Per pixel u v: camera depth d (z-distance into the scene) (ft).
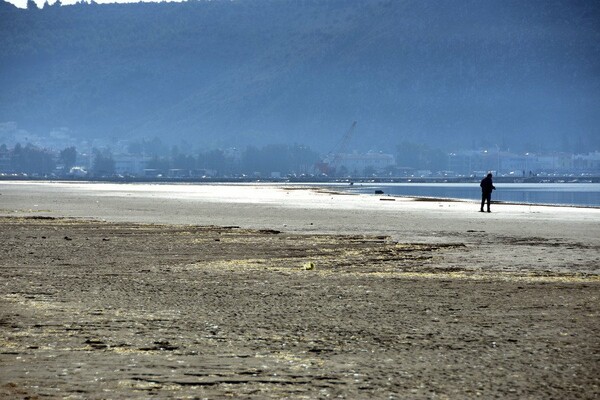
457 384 82.99
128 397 77.46
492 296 147.64
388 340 105.81
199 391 79.92
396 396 78.38
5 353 96.63
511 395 78.89
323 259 225.56
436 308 133.18
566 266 206.90
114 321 119.03
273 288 159.53
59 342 103.24
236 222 427.74
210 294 149.79
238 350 99.25
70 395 78.07
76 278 175.22
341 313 127.75
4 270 191.42
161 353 97.30
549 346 101.86
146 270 193.67
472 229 373.61
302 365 91.45
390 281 172.04
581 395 78.95
